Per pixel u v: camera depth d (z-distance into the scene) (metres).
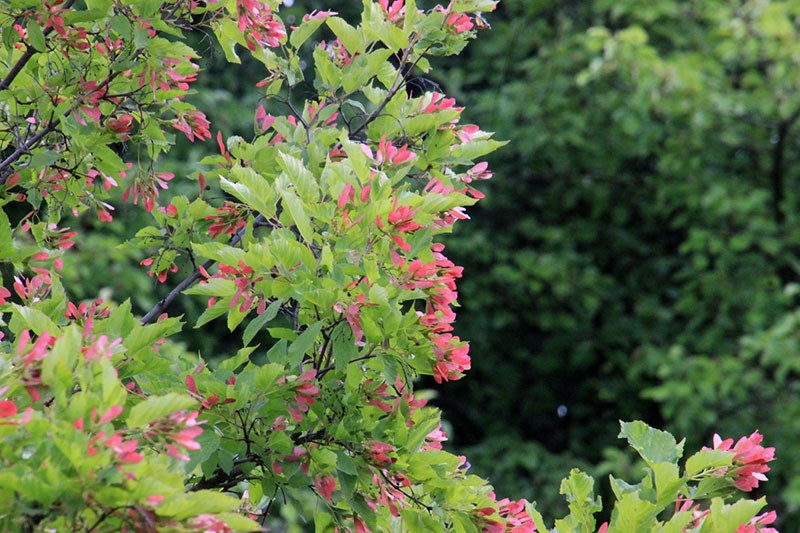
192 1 2.16
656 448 1.96
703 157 5.91
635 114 5.58
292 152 2.17
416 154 2.15
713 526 1.90
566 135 5.81
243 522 1.65
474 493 2.04
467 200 1.99
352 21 5.72
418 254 1.97
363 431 1.96
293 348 1.88
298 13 5.52
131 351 1.85
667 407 5.32
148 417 1.68
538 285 5.90
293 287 1.90
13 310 1.85
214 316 1.96
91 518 1.65
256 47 2.21
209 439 1.89
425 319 1.92
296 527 3.98
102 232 4.86
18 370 1.70
